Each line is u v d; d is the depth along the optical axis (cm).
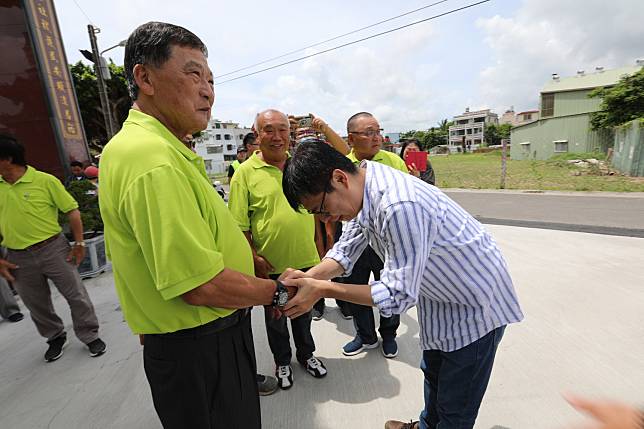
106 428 211
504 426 191
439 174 1767
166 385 125
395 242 113
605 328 273
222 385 130
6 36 561
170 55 115
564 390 214
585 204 782
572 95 2775
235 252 132
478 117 6275
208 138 5562
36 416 223
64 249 286
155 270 104
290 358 242
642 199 808
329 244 312
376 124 279
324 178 119
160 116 125
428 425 168
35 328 349
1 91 564
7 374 272
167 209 101
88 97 1553
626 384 215
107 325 345
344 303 333
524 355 248
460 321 132
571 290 339
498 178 1455
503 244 502
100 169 115
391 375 243
